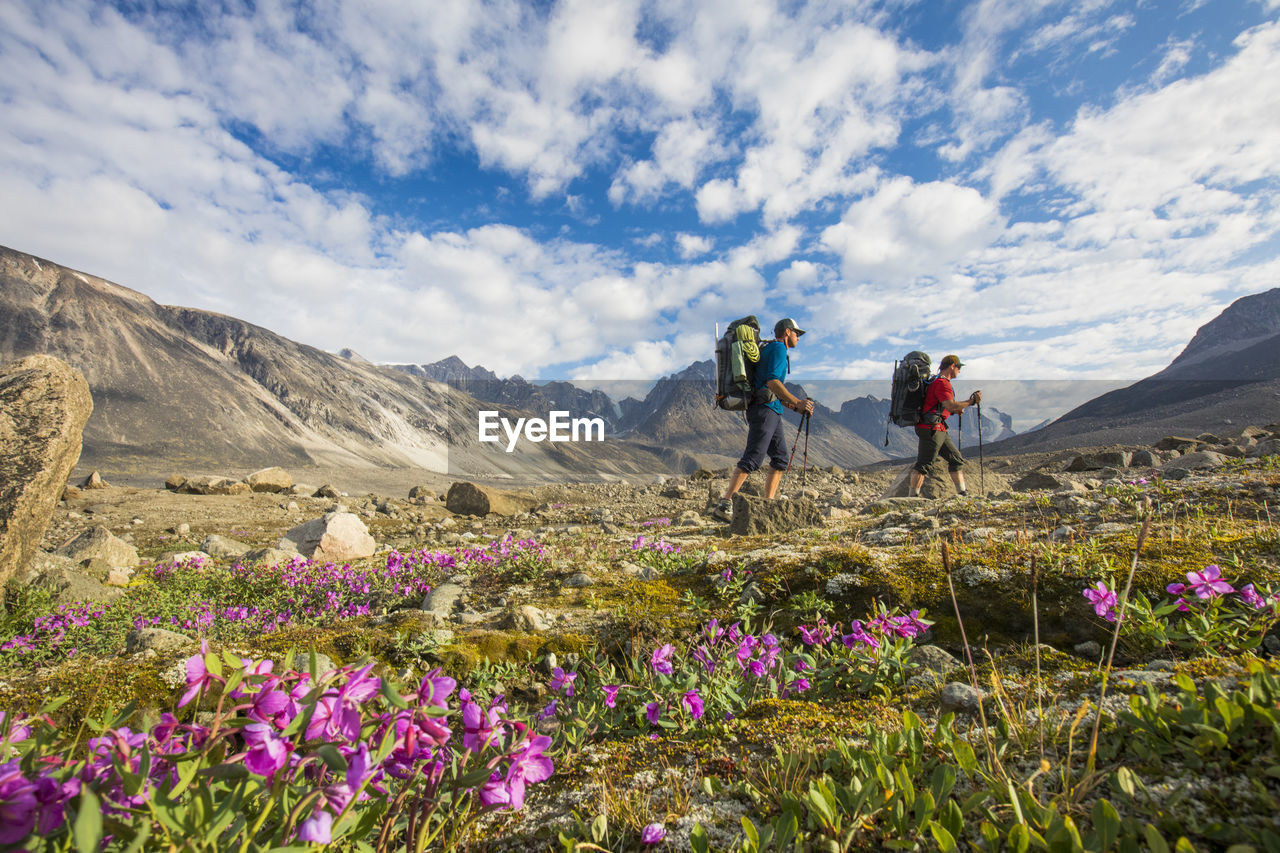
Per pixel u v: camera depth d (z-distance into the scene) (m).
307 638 3.88
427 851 1.61
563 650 3.73
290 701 1.15
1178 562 3.35
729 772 1.97
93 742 1.12
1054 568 3.51
